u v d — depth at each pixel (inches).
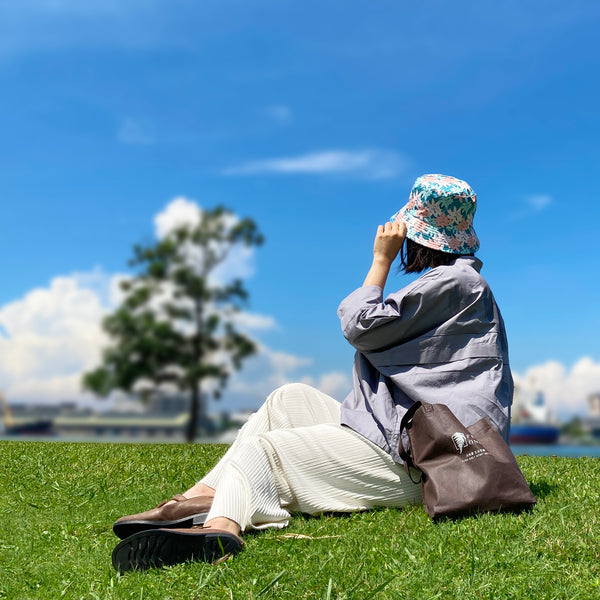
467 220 124.1
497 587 77.9
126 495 152.3
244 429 121.0
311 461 110.4
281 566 88.3
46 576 93.9
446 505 102.0
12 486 163.5
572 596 75.3
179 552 90.4
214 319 1019.3
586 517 103.6
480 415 110.7
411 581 80.3
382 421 112.4
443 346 114.4
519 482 103.7
